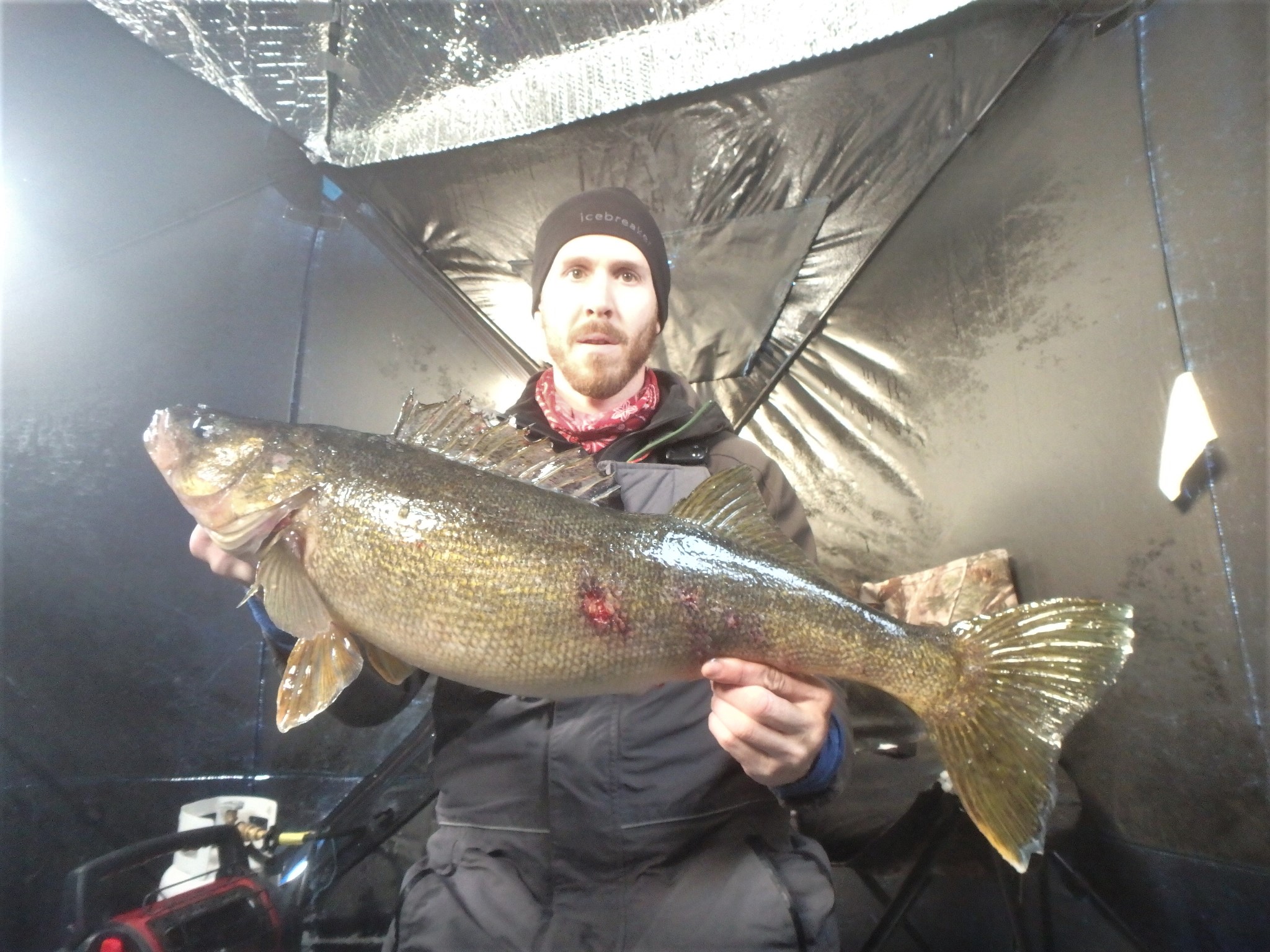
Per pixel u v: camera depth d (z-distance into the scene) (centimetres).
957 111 120
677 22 122
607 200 96
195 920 83
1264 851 88
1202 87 100
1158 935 97
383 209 136
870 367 127
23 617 117
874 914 112
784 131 126
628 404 92
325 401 139
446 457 68
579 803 68
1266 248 92
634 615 63
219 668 128
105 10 115
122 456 125
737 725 60
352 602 64
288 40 121
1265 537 90
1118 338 104
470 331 138
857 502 126
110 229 124
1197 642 94
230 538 66
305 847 102
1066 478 108
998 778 62
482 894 68
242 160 132
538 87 127
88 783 116
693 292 131
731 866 68
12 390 118
